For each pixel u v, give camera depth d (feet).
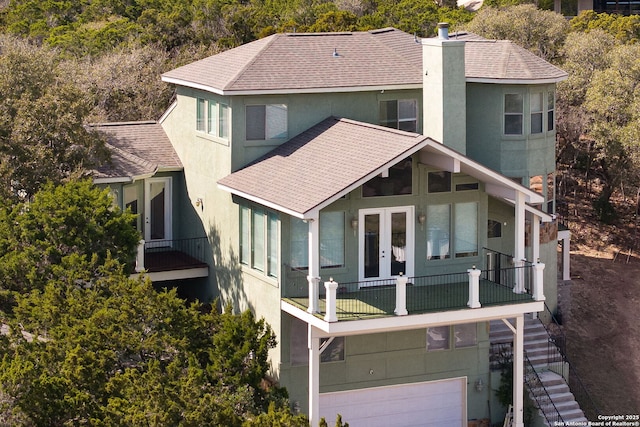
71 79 169.68
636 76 176.14
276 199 107.96
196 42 212.84
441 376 116.06
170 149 137.18
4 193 116.26
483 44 135.03
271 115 121.90
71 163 122.21
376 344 113.09
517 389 113.19
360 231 110.42
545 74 130.00
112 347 94.43
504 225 126.72
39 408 85.20
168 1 247.29
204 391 91.45
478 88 131.64
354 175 104.63
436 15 244.42
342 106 124.36
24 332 110.42
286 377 111.24
